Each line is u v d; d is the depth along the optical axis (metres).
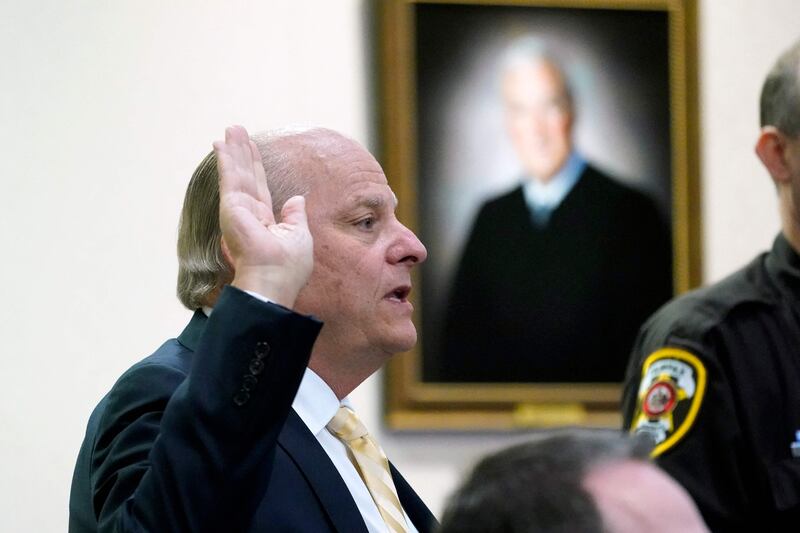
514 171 10.98
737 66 11.46
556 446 2.97
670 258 11.15
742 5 11.49
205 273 5.46
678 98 11.25
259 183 4.93
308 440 5.15
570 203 11.03
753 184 11.41
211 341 4.44
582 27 11.13
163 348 5.34
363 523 5.02
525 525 2.79
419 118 10.82
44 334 10.05
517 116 10.98
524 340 10.90
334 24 10.76
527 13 11.05
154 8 10.46
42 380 10.02
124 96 10.34
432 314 10.80
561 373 10.94
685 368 6.83
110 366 10.12
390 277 5.48
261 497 4.44
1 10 10.21
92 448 5.31
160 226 10.30
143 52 10.41
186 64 10.48
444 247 10.84
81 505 5.28
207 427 4.35
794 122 7.09
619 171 11.12
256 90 10.58
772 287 7.10
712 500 6.62
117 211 10.24
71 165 10.21
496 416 10.80
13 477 9.93
